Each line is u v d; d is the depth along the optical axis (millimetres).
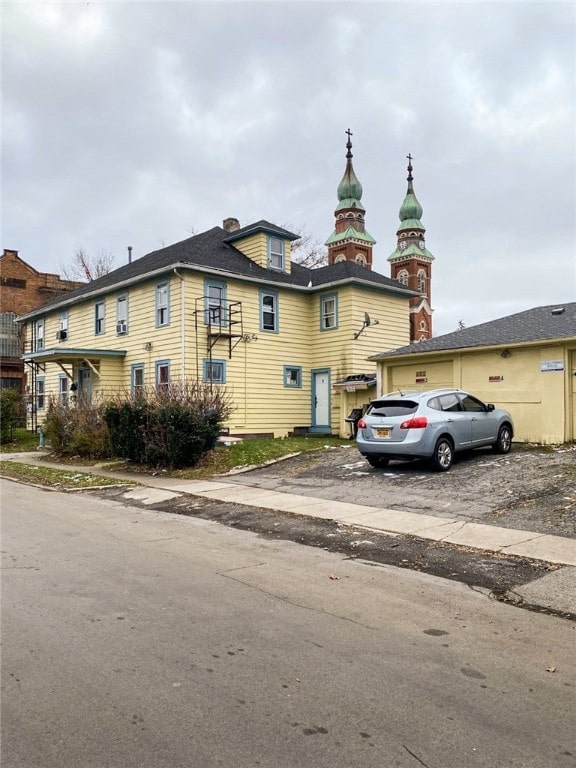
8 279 39906
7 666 3922
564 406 14703
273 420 23844
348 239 56000
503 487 10320
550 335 14953
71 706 3404
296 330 25125
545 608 5254
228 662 4008
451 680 3805
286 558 6887
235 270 22594
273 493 11258
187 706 3410
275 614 4973
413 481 11414
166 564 6523
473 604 5340
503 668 4004
